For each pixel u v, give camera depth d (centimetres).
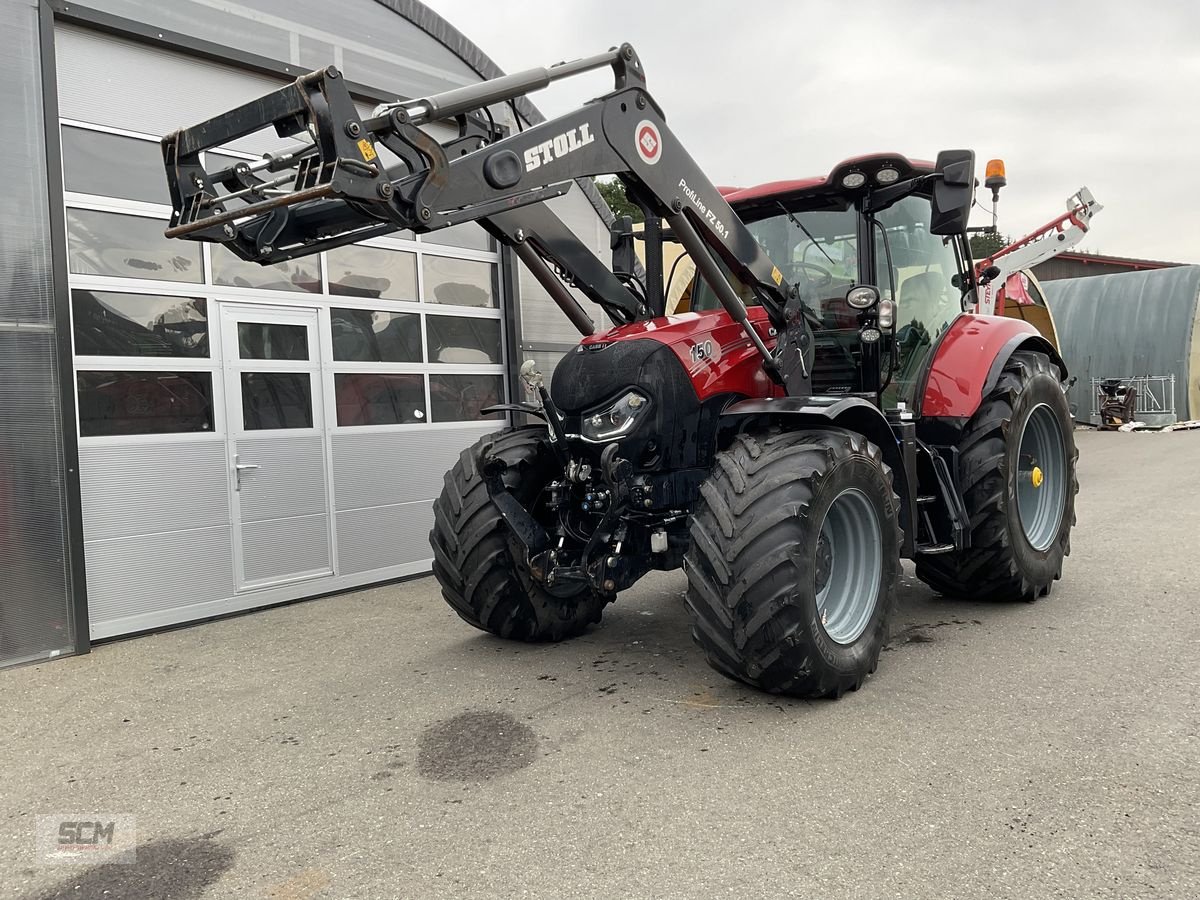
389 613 531
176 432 518
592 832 246
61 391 458
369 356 616
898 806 251
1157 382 1678
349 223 308
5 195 442
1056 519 484
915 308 459
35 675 429
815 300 446
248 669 425
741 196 450
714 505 326
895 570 361
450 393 670
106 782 301
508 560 418
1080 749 283
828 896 209
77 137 484
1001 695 334
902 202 454
